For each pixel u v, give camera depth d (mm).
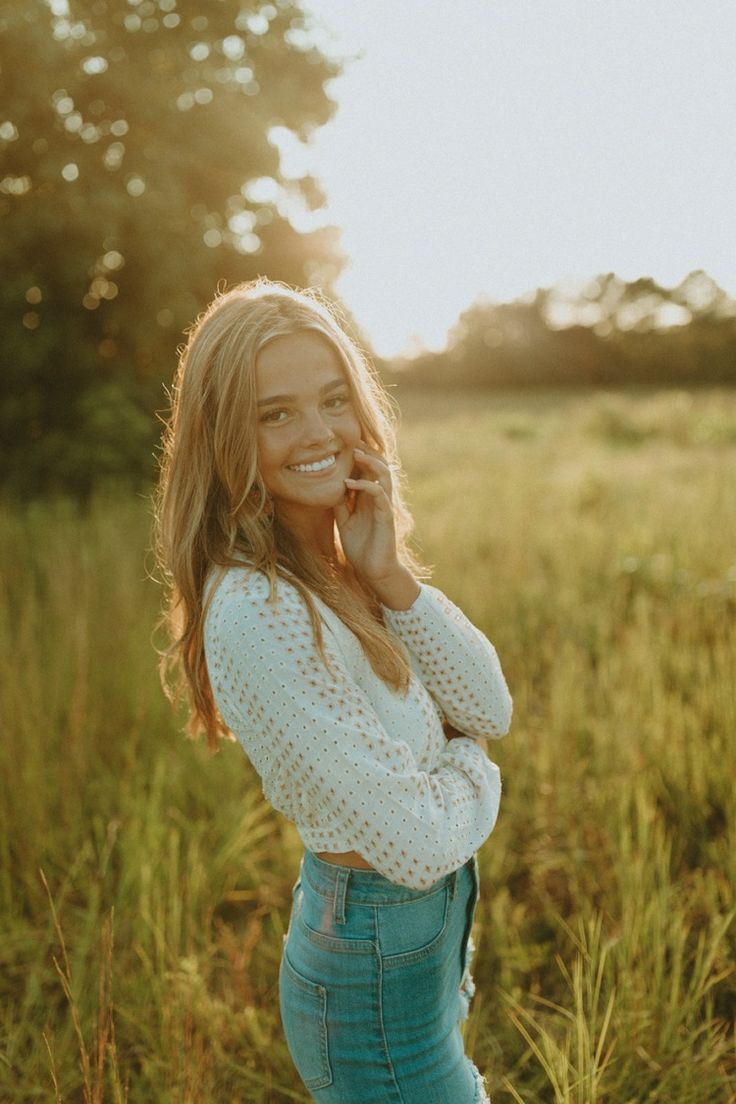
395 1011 1307
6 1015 2443
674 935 2342
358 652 1313
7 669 3898
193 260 9125
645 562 6344
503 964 2541
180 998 2289
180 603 1526
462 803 1273
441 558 6637
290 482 1320
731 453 13938
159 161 8805
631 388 57562
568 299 67500
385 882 1285
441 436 20391
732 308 61781
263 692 1168
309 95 9977
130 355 10078
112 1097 2141
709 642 4727
